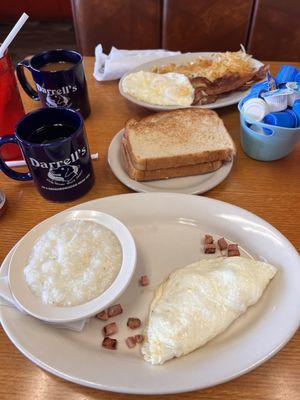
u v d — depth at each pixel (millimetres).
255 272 523
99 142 842
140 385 411
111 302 470
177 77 952
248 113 723
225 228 615
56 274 506
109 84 1037
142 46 1473
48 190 676
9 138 639
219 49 1449
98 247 539
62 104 840
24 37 3074
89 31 1428
